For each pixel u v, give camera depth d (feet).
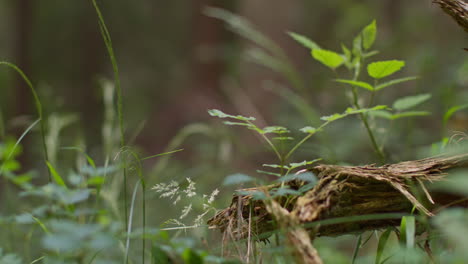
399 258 4.61
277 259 4.76
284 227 4.41
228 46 38.45
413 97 7.22
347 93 7.83
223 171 14.35
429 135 13.50
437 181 4.86
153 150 38.32
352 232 5.00
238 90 31.83
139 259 7.53
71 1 57.36
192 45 46.50
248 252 4.73
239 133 26.58
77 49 58.03
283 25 36.78
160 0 61.72
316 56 6.32
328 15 48.93
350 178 4.88
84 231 3.40
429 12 33.22
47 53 56.75
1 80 48.47
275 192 4.79
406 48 26.09
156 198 15.16
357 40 6.70
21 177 7.82
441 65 17.58
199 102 40.73
